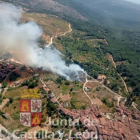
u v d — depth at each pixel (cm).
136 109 14488
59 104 13250
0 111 12406
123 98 15575
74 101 13800
